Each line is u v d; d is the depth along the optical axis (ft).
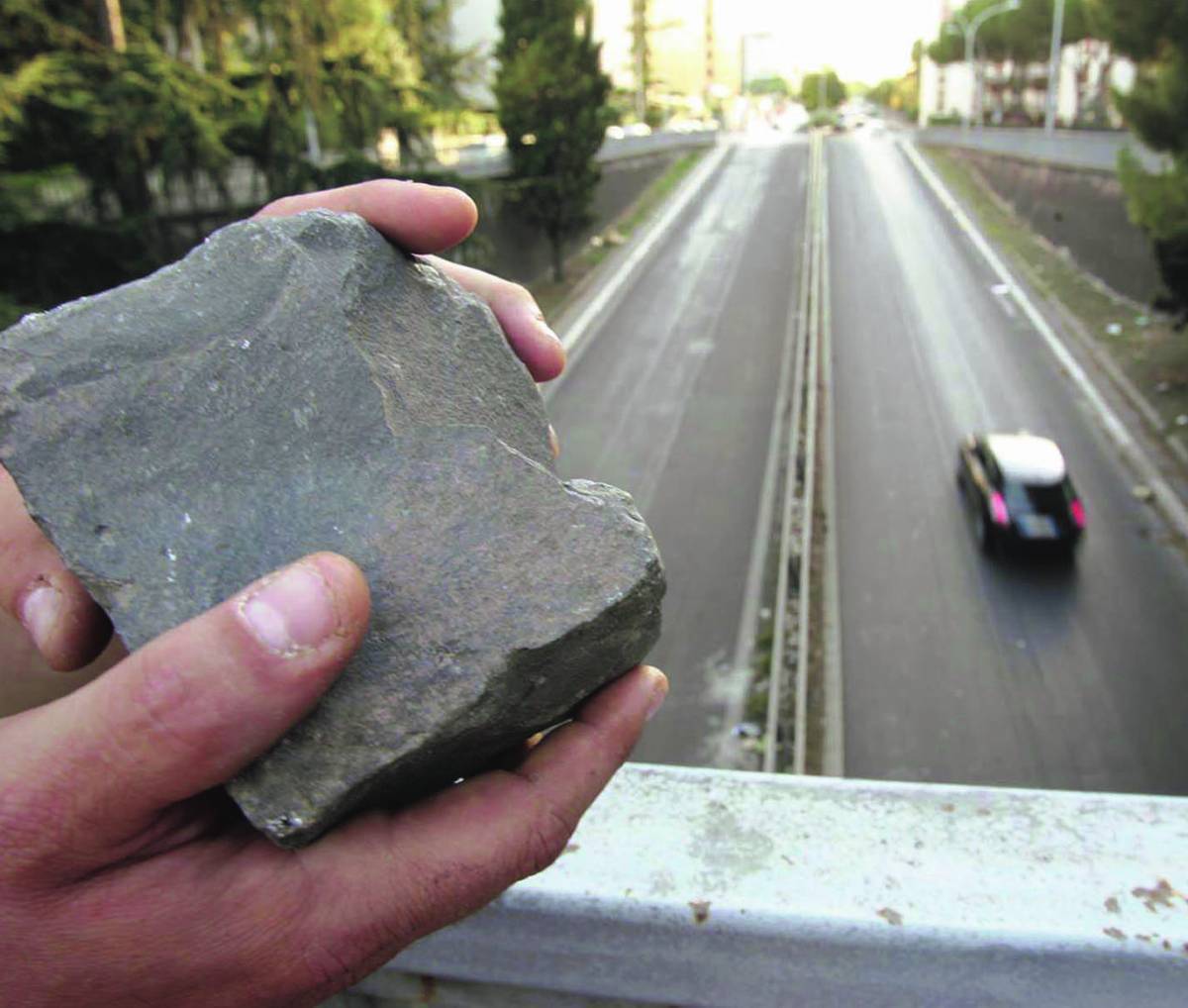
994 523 38.70
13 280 39.14
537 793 3.85
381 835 3.65
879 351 64.44
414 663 3.89
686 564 39.40
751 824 4.49
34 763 2.93
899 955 3.98
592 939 4.26
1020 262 84.12
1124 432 49.90
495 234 73.41
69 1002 3.29
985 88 190.60
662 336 69.67
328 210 4.81
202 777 3.06
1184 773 27.50
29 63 38.73
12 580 4.50
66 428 4.33
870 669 32.50
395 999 4.87
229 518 4.18
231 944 3.38
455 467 4.24
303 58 48.78
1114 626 34.12
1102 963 3.86
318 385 4.34
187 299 4.60
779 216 108.37
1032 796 4.57
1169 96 47.80
